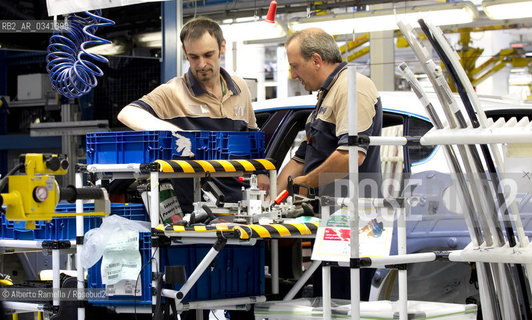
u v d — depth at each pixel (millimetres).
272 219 3379
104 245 3479
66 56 4441
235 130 4590
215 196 3654
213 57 4340
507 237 2830
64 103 8141
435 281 4188
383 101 4680
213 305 3537
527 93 8891
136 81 7852
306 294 4535
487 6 6789
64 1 4145
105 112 8023
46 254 3715
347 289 4105
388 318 3051
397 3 7195
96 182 3926
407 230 3809
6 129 8852
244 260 3807
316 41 4105
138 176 3621
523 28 8734
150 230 3465
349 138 2721
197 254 3625
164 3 6977
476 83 9109
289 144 5145
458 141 2631
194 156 3748
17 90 8812
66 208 3740
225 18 8039
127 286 3469
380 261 2738
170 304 3398
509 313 2838
